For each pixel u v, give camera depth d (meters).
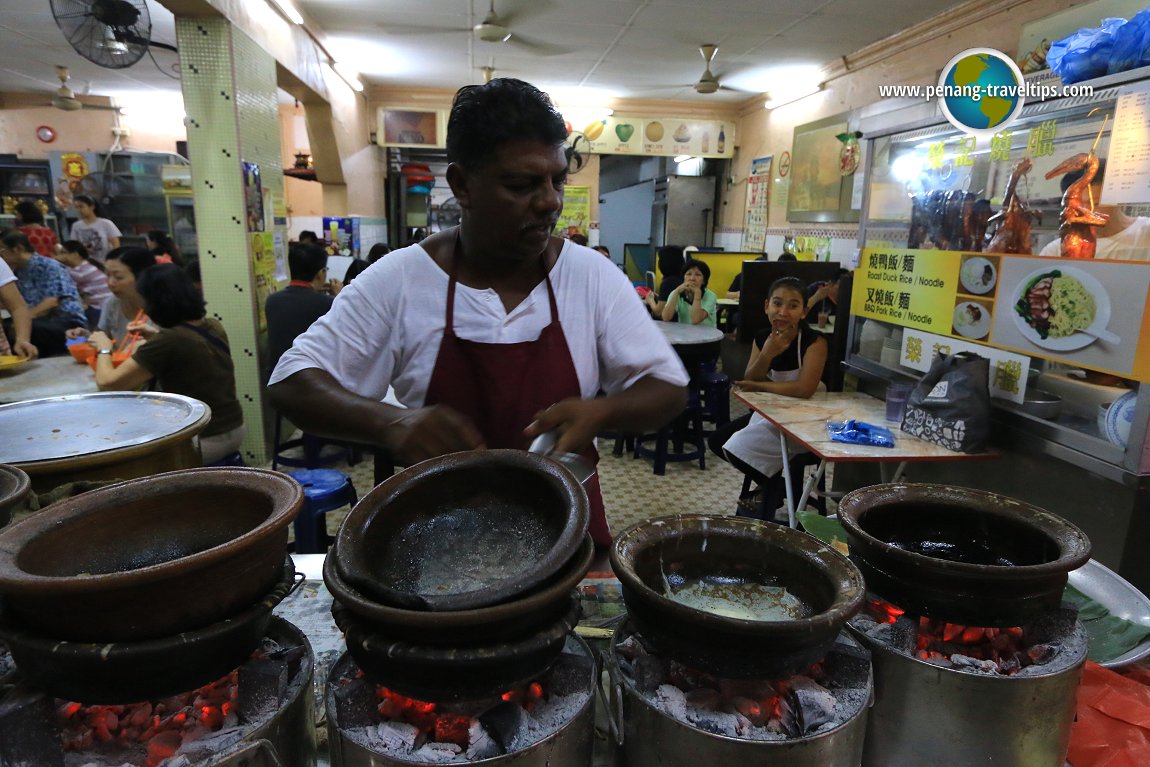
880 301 2.89
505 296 1.15
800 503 2.67
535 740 0.69
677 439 4.42
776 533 0.91
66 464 1.39
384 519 0.75
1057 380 2.12
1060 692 0.82
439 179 9.36
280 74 5.16
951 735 0.85
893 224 2.90
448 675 0.62
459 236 1.19
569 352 1.17
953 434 2.24
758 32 5.59
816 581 0.83
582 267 1.18
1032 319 2.13
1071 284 1.99
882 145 2.93
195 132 3.80
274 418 4.40
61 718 0.74
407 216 9.35
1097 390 1.99
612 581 1.23
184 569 0.60
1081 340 1.98
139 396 1.88
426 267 1.15
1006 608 0.83
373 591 0.62
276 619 0.86
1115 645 1.20
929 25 5.09
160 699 0.69
